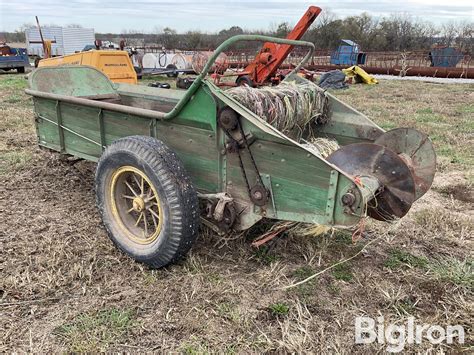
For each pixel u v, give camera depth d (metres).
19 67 19.39
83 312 2.60
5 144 5.96
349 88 14.75
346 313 2.68
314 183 2.60
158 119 3.10
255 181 2.80
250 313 2.63
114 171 3.05
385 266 3.19
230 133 2.77
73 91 4.70
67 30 34.81
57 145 4.11
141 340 2.41
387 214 2.98
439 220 3.91
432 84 16.44
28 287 2.79
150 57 17.64
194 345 2.38
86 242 3.36
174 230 2.79
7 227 3.59
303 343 2.41
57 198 4.23
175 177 2.77
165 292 2.79
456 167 5.53
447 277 3.04
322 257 3.25
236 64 13.02
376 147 2.97
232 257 3.19
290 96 3.39
